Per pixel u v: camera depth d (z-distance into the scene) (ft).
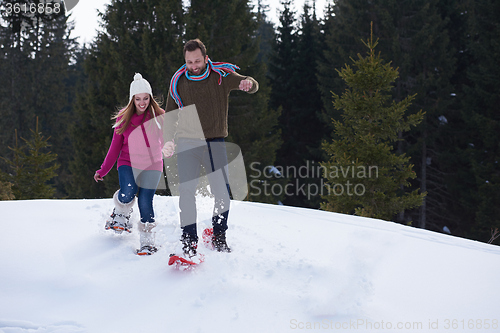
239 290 8.04
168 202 13.67
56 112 105.60
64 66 109.50
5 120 98.07
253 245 10.70
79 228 11.10
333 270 9.11
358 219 15.29
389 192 35.73
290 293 8.07
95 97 62.13
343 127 36.81
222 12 58.23
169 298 7.79
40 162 51.42
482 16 64.64
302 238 11.84
